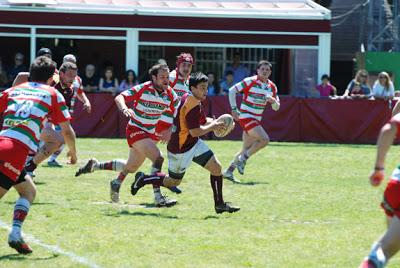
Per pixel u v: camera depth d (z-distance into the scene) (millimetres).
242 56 78750
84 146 51750
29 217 24953
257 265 19438
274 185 34531
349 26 87438
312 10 67500
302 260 20031
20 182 20297
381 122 60750
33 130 20078
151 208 27438
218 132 25297
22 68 65000
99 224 24109
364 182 36000
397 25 77625
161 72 27844
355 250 21297
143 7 66688
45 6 65875
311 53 73000
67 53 75625
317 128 60969
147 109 27891
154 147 27812
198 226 24141
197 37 66938
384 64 74625
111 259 19734
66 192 30719
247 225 24516
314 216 26516
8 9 65625
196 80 24953
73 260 19531
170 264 19359
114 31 66312
